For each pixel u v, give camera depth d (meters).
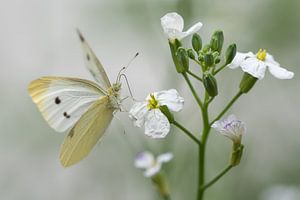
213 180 0.30
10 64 0.44
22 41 0.44
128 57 0.44
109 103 0.31
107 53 0.44
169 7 0.40
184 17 0.39
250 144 0.40
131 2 0.40
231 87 0.40
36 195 0.42
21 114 0.42
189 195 0.39
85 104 0.31
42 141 0.42
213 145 0.39
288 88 0.42
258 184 0.40
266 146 0.42
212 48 0.30
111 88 0.31
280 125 0.42
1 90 0.42
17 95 0.42
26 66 0.44
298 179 0.40
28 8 0.44
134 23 0.41
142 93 0.43
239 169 0.39
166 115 0.30
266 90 0.42
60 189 0.41
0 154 0.42
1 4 0.44
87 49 0.30
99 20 0.41
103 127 0.32
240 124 0.29
